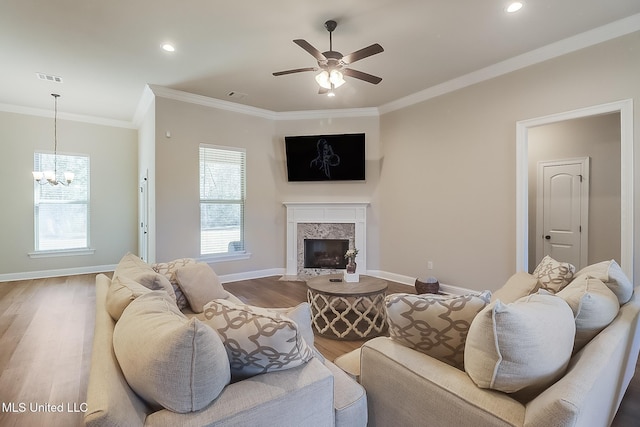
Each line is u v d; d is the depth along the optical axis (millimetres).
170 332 930
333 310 3084
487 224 4023
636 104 2920
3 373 2379
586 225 4484
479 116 4074
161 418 901
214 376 951
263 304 4055
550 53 3414
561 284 1988
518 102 3699
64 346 2834
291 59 3705
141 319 1138
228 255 5184
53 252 5652
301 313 1358
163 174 4590
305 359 1202
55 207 5715
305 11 2805
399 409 1290
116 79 4250
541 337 1040
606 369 1137
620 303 1745
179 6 2734
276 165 5711
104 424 784
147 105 5035
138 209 6414
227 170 5230
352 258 3498
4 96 4895
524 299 1287
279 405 1047
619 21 2936
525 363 1012
